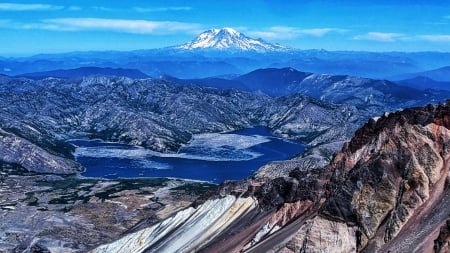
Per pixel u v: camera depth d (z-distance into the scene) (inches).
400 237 3038.9
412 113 4156.0
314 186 4616.1
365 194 3432.6
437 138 3577.8
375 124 4589.1
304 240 3503.9
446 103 3784.5
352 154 4431.6
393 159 3545.8
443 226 2623.0
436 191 3181.6
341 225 3425.2
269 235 4399.6
